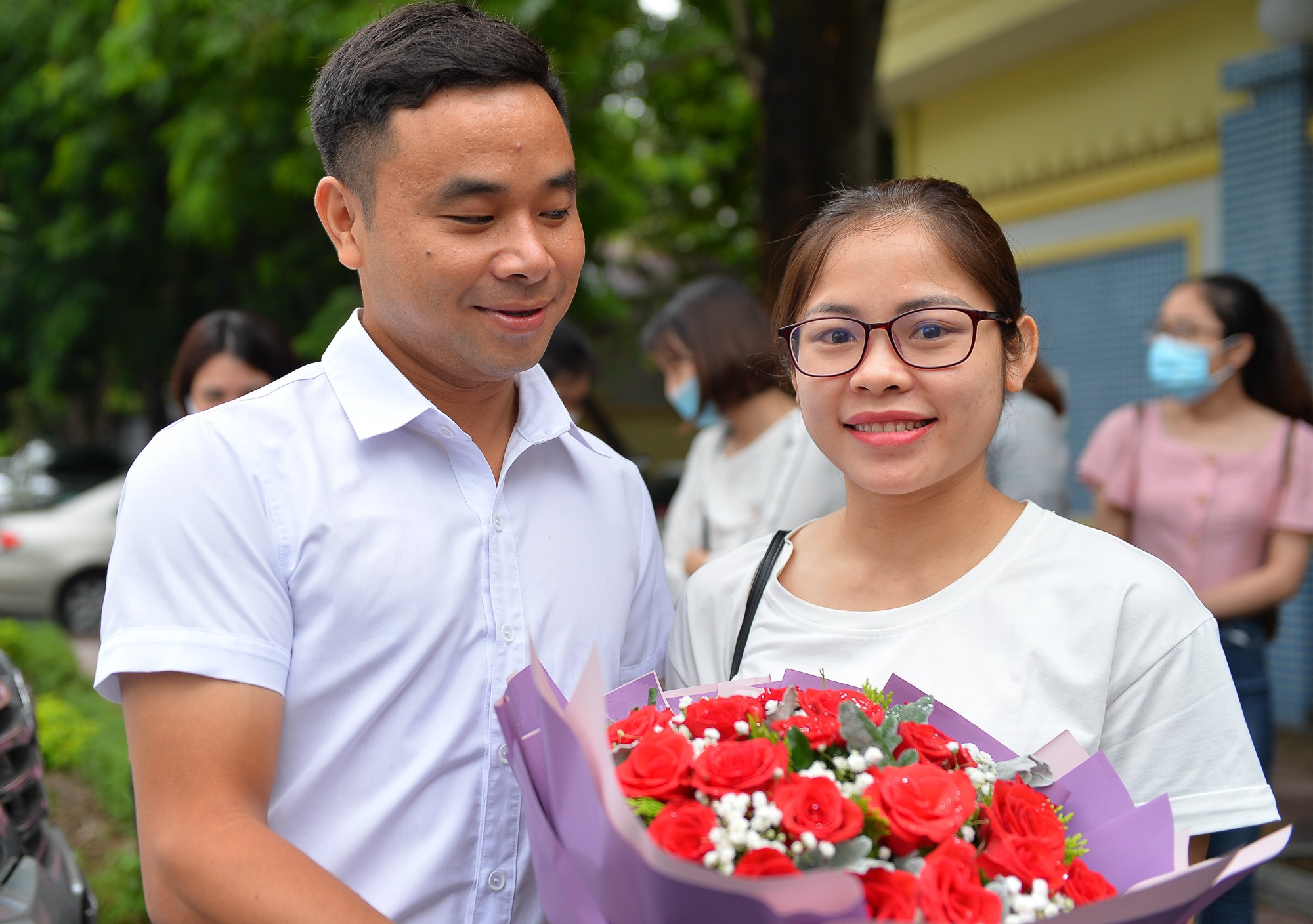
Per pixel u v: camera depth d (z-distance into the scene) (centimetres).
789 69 451
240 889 118
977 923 100
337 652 137
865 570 155
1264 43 526
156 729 127
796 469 273
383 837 138
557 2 563
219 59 625
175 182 706
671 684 173
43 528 877
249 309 906
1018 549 146
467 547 147
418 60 133
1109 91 610
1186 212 571
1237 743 135
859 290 141
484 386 154
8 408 1691
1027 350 152
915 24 673
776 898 94
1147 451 312
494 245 135
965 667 142
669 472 1182
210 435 137
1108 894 111
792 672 142
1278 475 286
